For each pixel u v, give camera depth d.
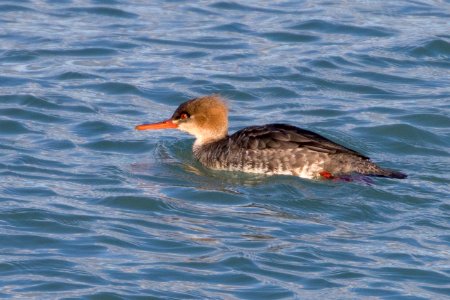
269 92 20.50
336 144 16.38
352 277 12.91
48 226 14.16
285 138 16.45
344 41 23.22
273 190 15.79
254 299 12.30
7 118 18.66
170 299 12.20
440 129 18.69
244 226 14.37
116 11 24.78
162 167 16.89
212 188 15.88
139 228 14.22
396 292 12.56
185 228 14.26
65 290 12.34
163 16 24.67
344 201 15.29
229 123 18.95
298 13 24.91
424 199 15.32
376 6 25.45
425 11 25.12
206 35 23.50
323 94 20.48
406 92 20.62
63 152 17.30
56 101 19.62
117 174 16.38
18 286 12.40
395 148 17.77
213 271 12.97
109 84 20.62
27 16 24.33
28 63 21.64
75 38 23.06
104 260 13.18
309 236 14.05
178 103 19.95
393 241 13.95
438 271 13.13
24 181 15.83
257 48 22.78
